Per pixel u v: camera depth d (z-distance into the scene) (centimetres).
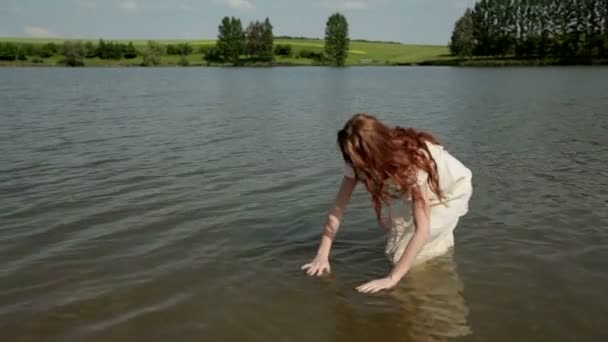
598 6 9225
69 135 1338
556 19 9738
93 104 2280
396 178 453
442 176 501
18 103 2300
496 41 10631
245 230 618
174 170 930
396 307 438
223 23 11312
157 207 707
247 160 1019
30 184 828
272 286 476
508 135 1323
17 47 10725
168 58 11675
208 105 2273
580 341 388
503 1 10488
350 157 455
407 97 2753
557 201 720
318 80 4972
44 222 643
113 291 464
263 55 11656
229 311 432
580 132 1350
